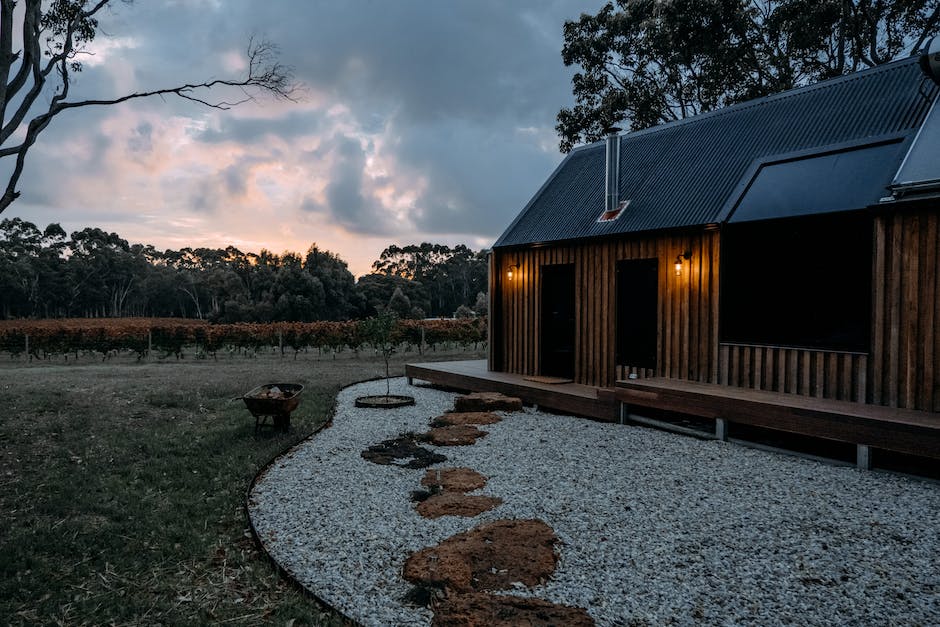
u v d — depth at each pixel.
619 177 8.41
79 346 18.81
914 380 5.10
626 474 5.00
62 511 4.38
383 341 9.30
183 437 6.70
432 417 7.77
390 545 3.62
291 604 2.91
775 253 6.19
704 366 6.86
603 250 8.16
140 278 77.81
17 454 6.02
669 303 7.29
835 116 6.91
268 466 5.51
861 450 4.90
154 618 2.87
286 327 20.55
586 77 21.52
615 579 3.12
